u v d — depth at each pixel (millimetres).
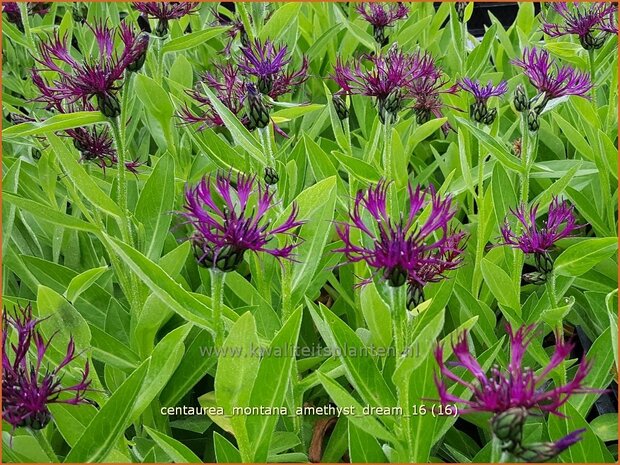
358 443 919
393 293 815
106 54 1134
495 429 664
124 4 2459
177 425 1296
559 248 1563
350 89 1374
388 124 1303
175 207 1531
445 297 1134
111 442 878
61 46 1212
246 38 1808
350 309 1516
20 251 1498
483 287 1453
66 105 1262
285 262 1119
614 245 1104
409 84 1476
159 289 904
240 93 1456
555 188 1272
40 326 1001
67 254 1522
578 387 687
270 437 885
